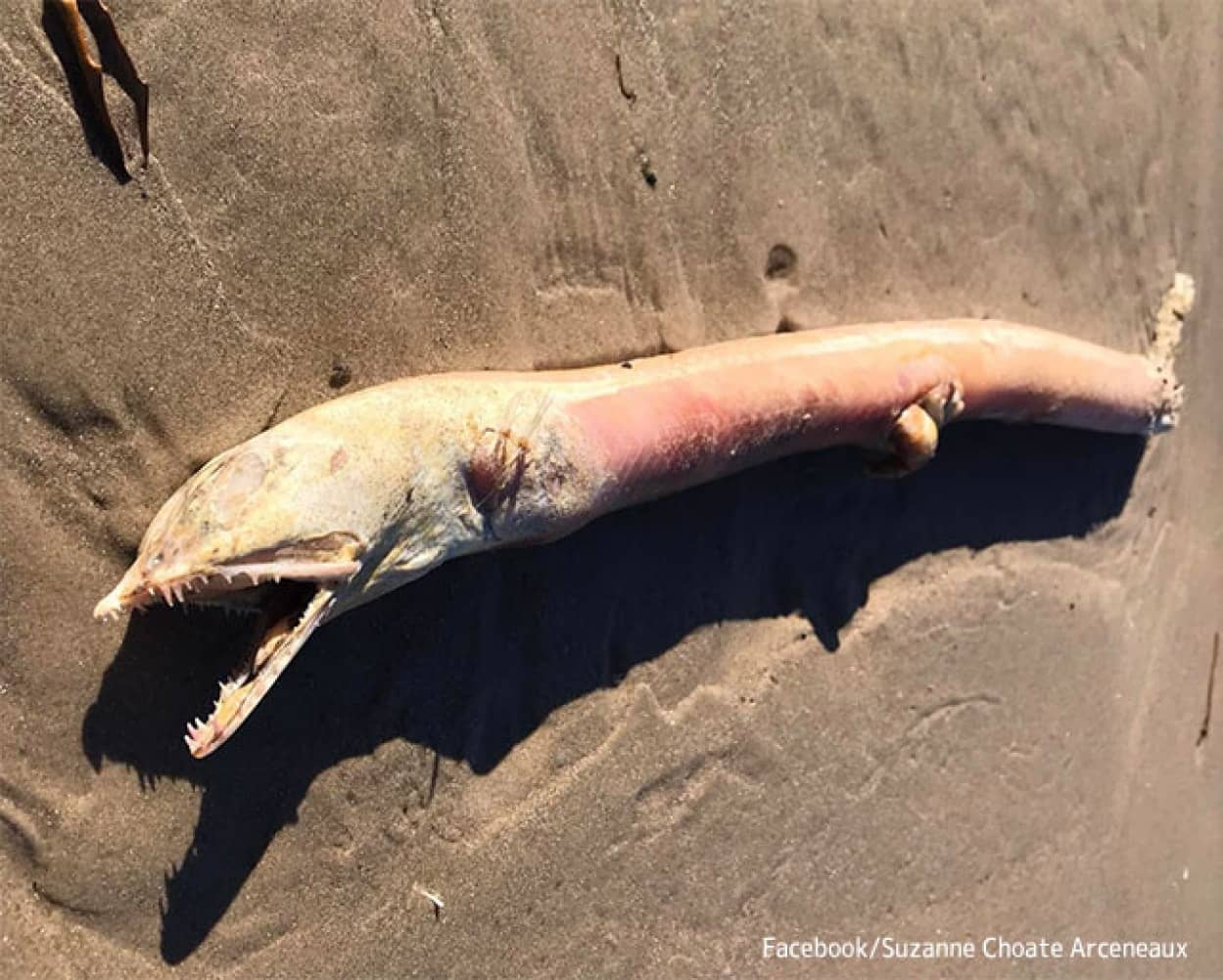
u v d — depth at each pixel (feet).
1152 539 3.26
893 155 2.65
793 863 2.55
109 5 1.78
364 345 2.03
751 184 2.44
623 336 2.31
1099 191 3.03
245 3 1.90
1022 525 2.95
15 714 1.77
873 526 2.69
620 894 2.32
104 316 1.81
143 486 1.85
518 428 1.98
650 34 2.30
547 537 2.12
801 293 2.53
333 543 1.76
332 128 1.98
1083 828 3.08
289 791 1.99
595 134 2.25
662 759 2.37
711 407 2.20
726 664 2.48
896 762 2.71
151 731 1.87
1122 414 2.96
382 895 2.08
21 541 1.76
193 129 1.86
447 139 2.09
